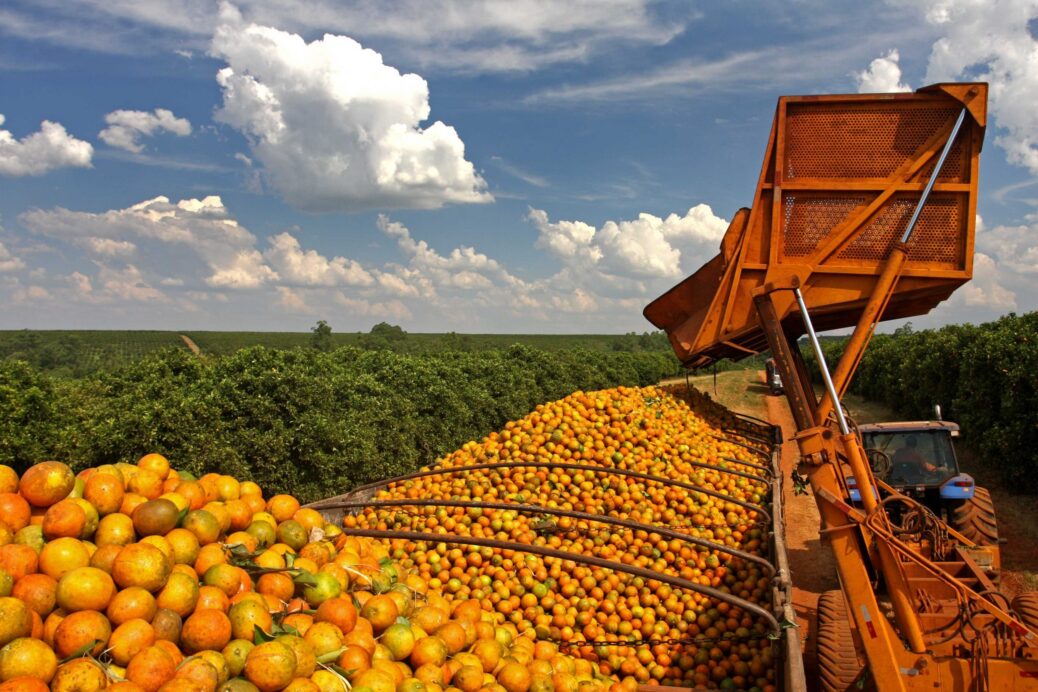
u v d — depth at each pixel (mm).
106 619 3268
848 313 6594
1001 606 6520
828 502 5746
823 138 6398
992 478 19094
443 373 19891
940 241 6117
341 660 3754
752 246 6625
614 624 7219
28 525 3721
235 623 3611
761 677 6688
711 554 8211
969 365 20750
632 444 10984
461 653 4441
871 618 5520
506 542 6219
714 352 7629
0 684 2812
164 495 4285
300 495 12578
